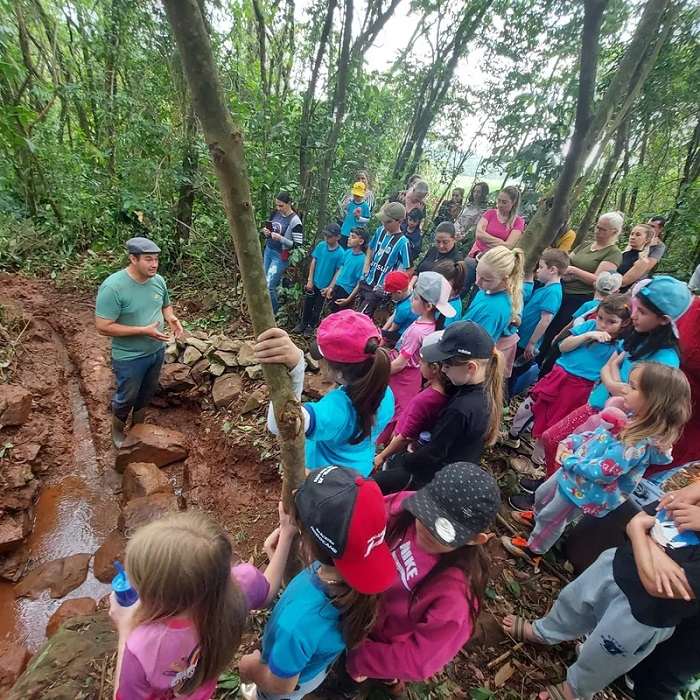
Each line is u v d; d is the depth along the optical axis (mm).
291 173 5719
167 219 6215
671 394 1927
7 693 1852
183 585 1036
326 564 1234
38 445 3709
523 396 4531
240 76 6102
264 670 1344
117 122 6605
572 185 2744
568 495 2303
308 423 1691
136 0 5680
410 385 3141
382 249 4648
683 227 6633
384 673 1401
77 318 5375
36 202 6574
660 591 1495
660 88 5988
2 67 4629
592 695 1898
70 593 2914
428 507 1323
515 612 2412
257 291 1209
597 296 3680
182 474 3932
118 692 1125
